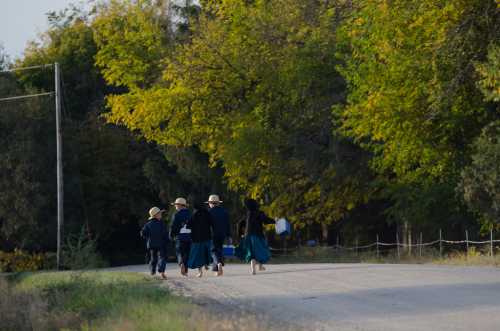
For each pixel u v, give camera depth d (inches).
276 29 2532.0
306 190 2583.7
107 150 3572.8
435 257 1951.3
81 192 3444.9
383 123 1939.0
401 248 2486.5
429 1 1780.3
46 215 3356.3
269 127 2501.2
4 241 3435.0
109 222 3624.5
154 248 1401.3
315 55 2385.6
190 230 1391.5
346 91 2322.8
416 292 964.0
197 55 2588.6
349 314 818.2
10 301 1163.3
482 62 1721.2
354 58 2046.0
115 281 1294.3
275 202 2559.1
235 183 2691.9
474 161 1753.2
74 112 3801.7
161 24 3041.3
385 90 1897.1
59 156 2741.1
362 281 1113.4
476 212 1980.8
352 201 2513.5
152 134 2714.1
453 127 1966.0
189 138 2669.8
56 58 3809.1
